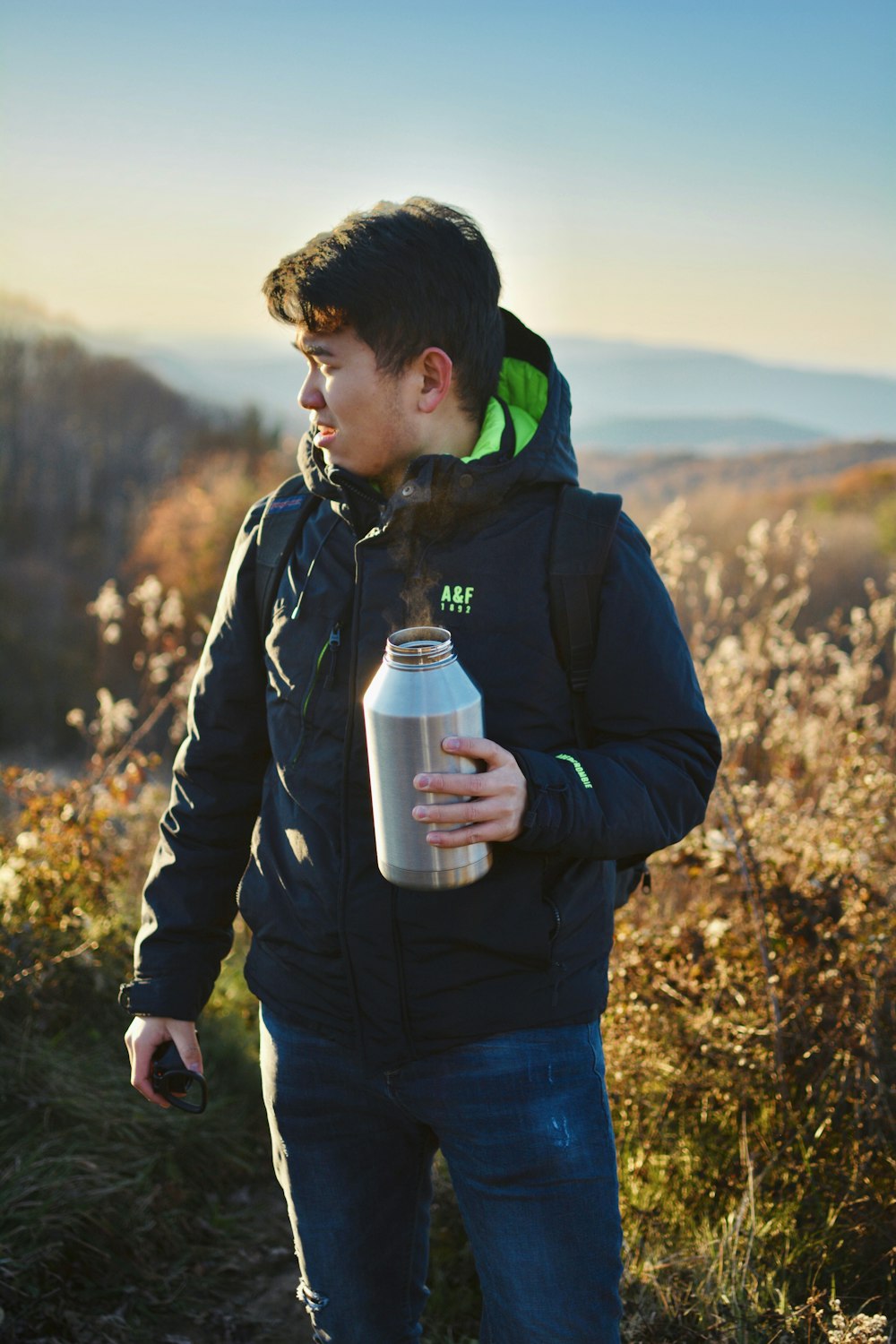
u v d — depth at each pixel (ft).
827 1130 7.65
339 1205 4.91
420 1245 5.24
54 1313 7.06
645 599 4.58
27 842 10.85
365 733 4.52
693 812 4.57
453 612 4.50
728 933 8.57
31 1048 9.11
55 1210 7.82
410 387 4.50
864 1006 7.83
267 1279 8.12
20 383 139.54
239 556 5.33
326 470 4.69
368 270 4.29
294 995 4.81
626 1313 6.64
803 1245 7.00
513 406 5.06
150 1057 5.24
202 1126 9.32
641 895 10.06
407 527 4.45
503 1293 4.44
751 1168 7.12
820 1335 6.38
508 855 4.40
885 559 51.70
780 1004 8.02
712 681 10.96
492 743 4.05
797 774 11.00
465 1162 4.54
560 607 4.49
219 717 5.34
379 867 4.25
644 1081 8.03
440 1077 4.50
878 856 9.10
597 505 4.58
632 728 4.59
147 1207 8.32
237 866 5.46
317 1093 4.82
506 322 5.01
